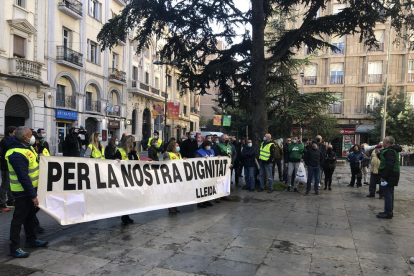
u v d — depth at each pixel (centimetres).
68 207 475
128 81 3172
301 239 504
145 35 1080
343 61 3155
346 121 3133
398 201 870
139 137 3453
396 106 2600
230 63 1039
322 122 1811
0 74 1705
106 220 602
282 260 416
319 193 961
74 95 2372
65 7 2170
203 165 746
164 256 422
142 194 597
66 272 369
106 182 535
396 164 650
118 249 445
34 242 449
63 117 2220
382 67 3041
